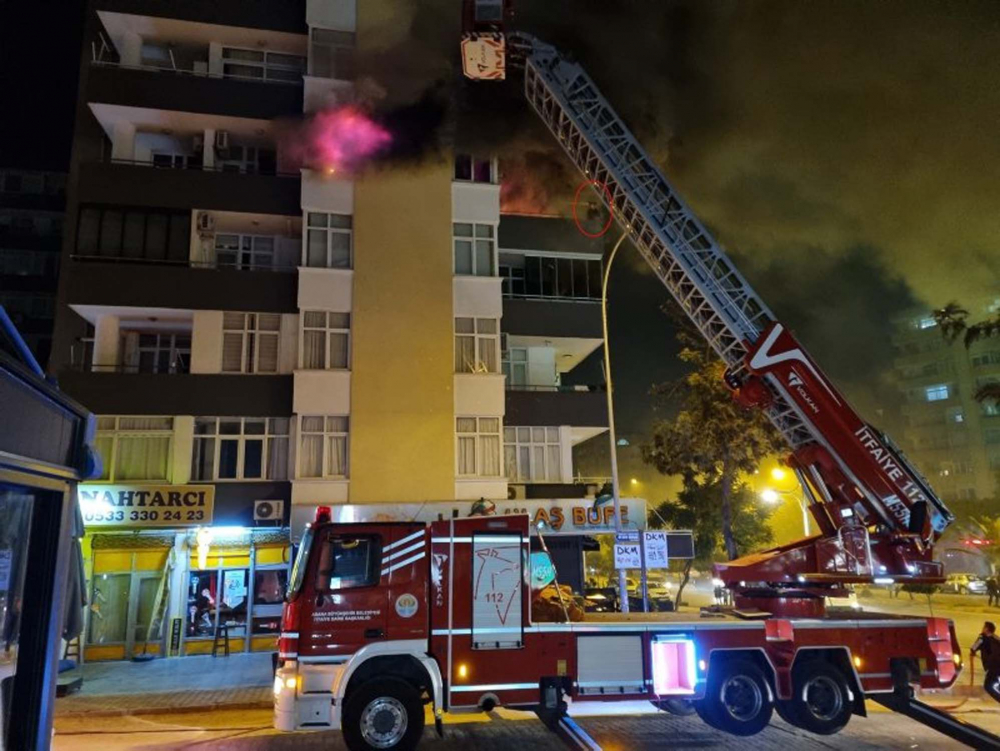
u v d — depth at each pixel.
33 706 3.21
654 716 9.95
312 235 19.73
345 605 7.99
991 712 10.47
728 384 10.46
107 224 19.08
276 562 19.12
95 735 10.05
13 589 3.21
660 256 10.72
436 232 20.38
